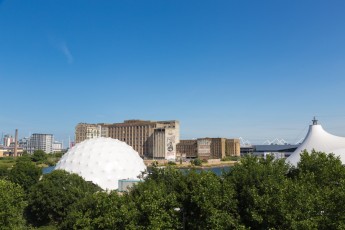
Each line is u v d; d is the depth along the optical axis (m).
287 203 36.72
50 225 58.12
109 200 42.22
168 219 39.53
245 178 42.00
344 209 36.62
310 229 34.31
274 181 40.06
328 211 37.38
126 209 39.22
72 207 55.19
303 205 36.25
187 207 42.47
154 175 56.19
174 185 46.78
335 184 44.00
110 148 93.75
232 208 40.28
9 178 84.00
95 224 41.06
